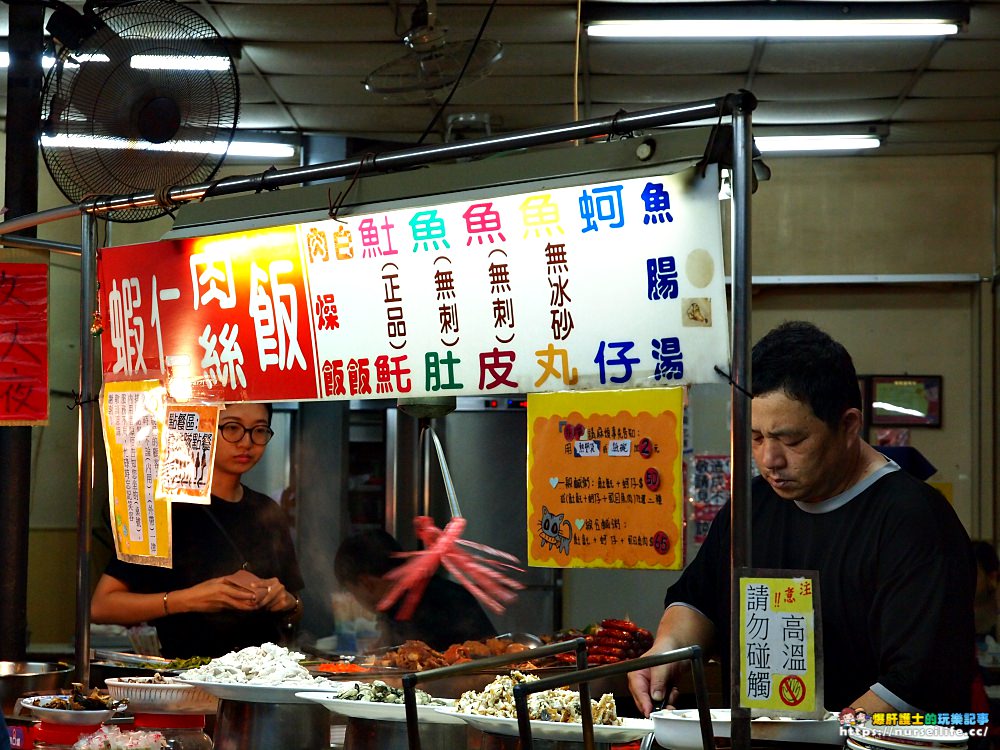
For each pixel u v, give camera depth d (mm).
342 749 2139
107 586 3287
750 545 1706
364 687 2111
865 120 6141
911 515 2104
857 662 2188
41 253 3025
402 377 2135
